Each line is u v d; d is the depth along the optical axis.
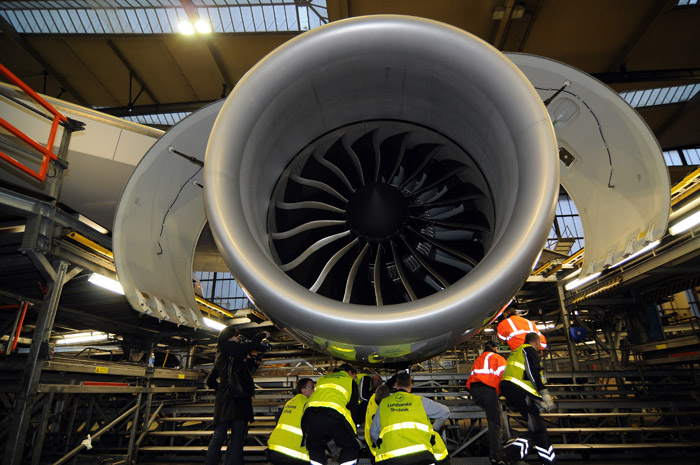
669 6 15.71
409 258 3.63
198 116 4.12
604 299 10.20
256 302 2.57
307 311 2.34
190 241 4.99
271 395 7.47
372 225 3.46
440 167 3.88
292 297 2.37
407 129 3.78
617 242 4.35
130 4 16.48
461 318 2.29
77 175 6.15
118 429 6.58
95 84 20.97
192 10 16.17
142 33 17.62
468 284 2.33
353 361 2.81
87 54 18.94
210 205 2.61
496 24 16.39
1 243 4.78
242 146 2.81
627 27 16.89
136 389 6.36
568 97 3.84
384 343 2.35
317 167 3.89
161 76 20.31
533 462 5.77
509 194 2.80
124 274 4.18
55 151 5.45
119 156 5.86
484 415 5.70
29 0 16.45
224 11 16.89
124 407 6.66
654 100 22.36
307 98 3.18
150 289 4.48
